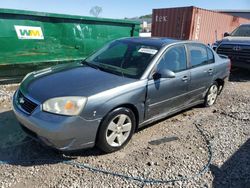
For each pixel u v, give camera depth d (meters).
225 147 4.31
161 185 3.27
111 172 3.42
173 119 5.36
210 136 4.68
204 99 5.97
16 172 3.30
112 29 7.96
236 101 6.87
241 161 3.91
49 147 3.56
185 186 3.29
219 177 3.51
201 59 5.48
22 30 6.31
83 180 3.24
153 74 4.22
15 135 4.18
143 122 4.27
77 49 7.41
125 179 3.32
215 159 3.92
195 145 4.32
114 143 3.84
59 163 3.53
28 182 3.14
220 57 6.30
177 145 4.27
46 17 6.63
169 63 4.59
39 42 6.66
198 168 3.67
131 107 3.96
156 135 4.57
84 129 3.40
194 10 13.77
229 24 17.44
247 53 9.46
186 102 5.23
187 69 4.97
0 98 5.65
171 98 4.66
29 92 3.60
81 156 3.72
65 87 3.57
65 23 7.00
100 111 3.48
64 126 3.24
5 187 3.03
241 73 10.83
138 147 4.11
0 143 3.93
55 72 4.20
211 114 5.81
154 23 15.61
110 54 4.77
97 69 4.34
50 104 3.31
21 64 6.45
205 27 15.07
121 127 3.86
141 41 4.87
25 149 3.80
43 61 6.81
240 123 5.37
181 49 4.93
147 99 4.13
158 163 3.71
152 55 4.40
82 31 7.38
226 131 4.93
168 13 14.75
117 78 3.96
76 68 4.39
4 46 6.11
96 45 7.75
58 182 3.17
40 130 3.28
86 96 3.39
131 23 8.33
